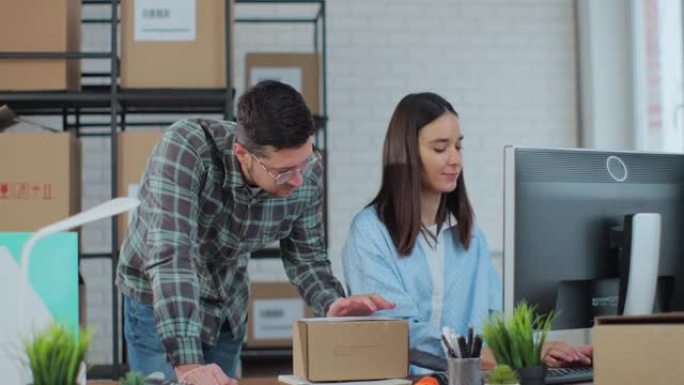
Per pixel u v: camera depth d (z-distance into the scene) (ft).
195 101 13.57
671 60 16.87
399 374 6.59
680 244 7.95
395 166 8.11
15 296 5.90
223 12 13.19
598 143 18.30
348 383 6.46
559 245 7.42
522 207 7.28
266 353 15.39
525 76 18.70
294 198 7.98
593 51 18.34
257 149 7.06
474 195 18.51
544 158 7.39
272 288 15.57
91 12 17.67
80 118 17.52
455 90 18.54
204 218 7.80
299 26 18.16
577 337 9.02
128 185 12.71
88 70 17.60
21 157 12.39
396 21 18.48
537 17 18.78
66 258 5.96
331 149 18.21
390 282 7.93
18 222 12.33
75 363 4.68
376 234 8.06
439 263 8.25
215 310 8.22
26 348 4.72
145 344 8.33
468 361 5.93
